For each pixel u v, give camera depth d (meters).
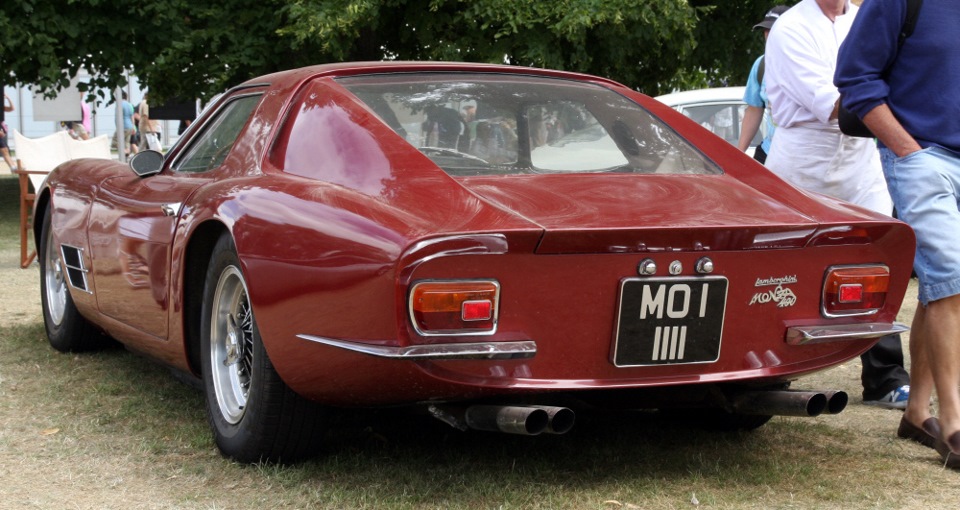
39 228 5.01
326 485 2.86
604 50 13.38
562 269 2.50
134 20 13.40
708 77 16.34
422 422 3.53
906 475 3.09
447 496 2.76
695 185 2.96
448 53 12.55
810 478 3.03
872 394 4.07
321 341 2.57
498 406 2.55
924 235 3.28
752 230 2.61
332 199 2.70
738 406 2.95
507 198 2.66
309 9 11.75
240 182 3.11
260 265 2.77
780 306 2.78
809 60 3.93
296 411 2.88
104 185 4.22
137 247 3.67
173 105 16.03
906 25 3.31
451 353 2.40
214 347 3.18
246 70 13.55
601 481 2.93
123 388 4.07
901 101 3.38
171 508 2.71
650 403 2.87
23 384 4.14
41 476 2.98
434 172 2.77
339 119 3.00
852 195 4.12
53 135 8.59
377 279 2.42
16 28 12.63
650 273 2.58
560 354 2.55
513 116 3.15
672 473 3.04
